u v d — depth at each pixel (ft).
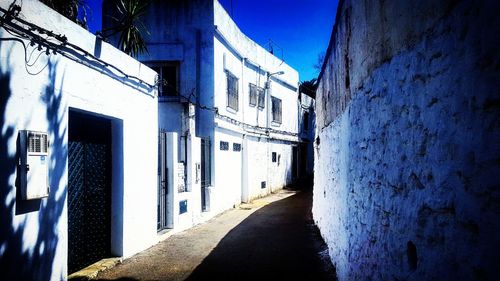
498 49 4.60
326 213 23.45
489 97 4.83
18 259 12.56
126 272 18.43
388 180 9.46
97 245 19.53
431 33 6.66
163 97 37.35
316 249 22.52
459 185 5.68
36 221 13.44
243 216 36.32
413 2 7.54
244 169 47.57
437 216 6.48
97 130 19.69
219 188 39.06
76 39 16.08
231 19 43.45
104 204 20.24
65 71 15.29
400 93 8.46
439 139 6.40
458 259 5.70
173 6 38.65
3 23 12.06
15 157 12.53
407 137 8.03
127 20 21.53
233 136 44.27
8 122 12.28
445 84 6.13
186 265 19.63
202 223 32.65
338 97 18.71
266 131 54.80
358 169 13.20
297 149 72.13
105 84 18.42
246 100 48.98
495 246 4.72
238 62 46.26
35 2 13.61
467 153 5.43
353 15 14.03
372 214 11.08
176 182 28.04
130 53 22.93
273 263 19.79
